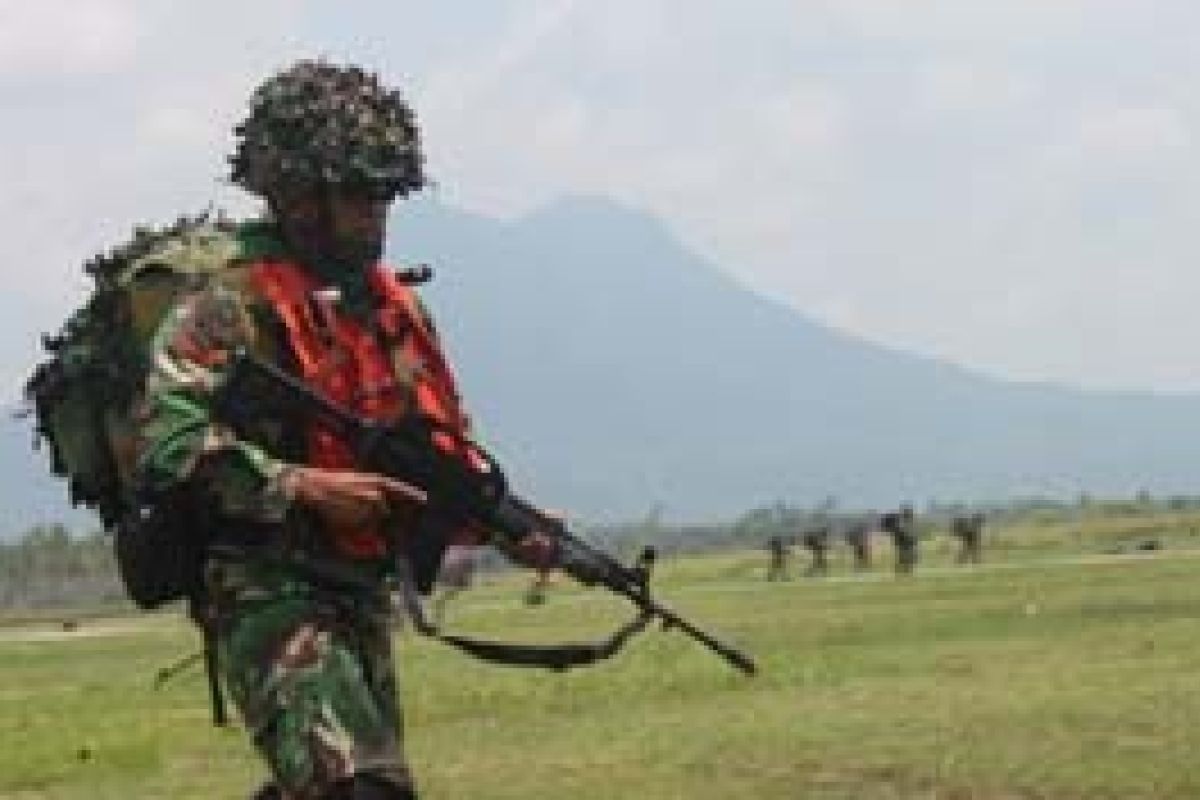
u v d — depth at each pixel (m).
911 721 37.19
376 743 11.83
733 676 53.47
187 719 51.44
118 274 12.11
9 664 111.00
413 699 53.00
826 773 31.45
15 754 41.78
